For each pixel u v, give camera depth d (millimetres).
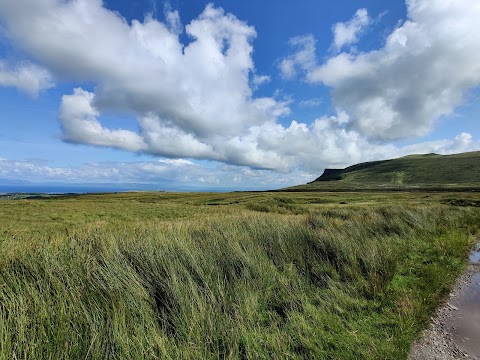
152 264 5305
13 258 5270
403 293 5203
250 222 10195
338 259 6797
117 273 4812
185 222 11766
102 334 3410
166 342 3432
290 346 3689
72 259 5223
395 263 6582
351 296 5094
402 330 3961
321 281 5848
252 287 5207
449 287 5715
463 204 34906
